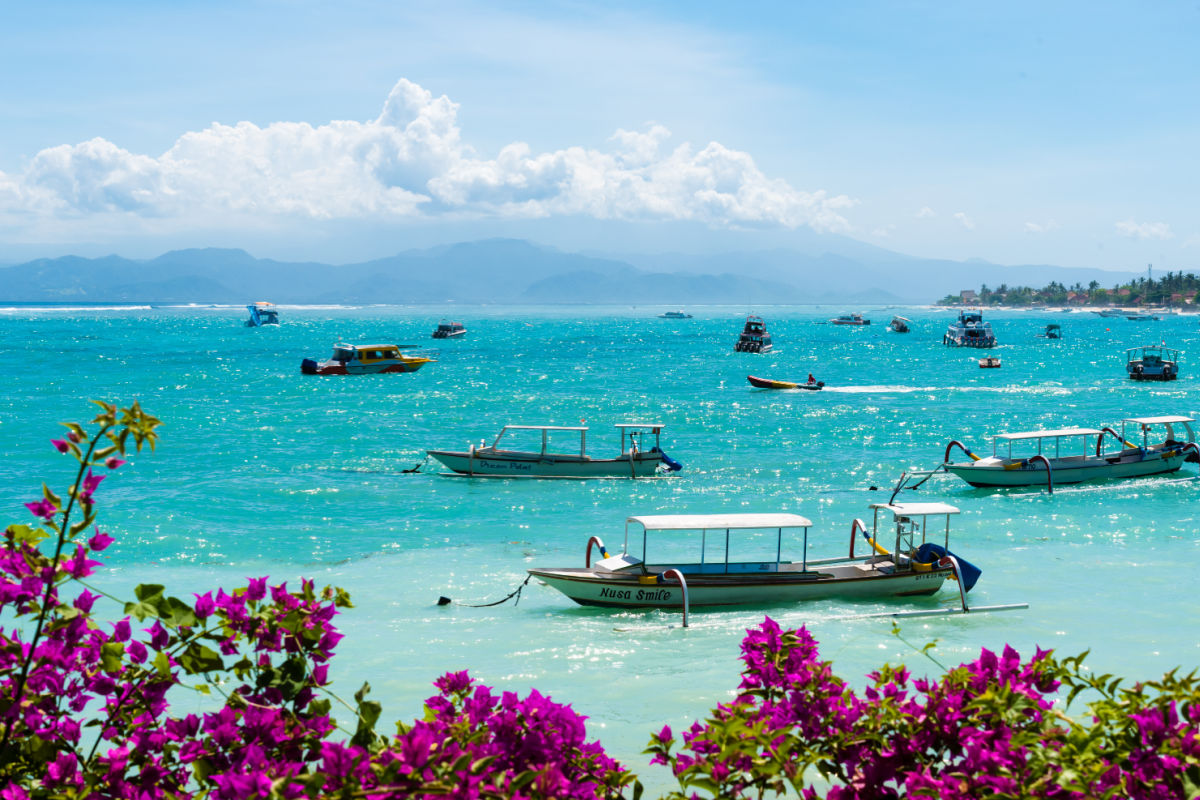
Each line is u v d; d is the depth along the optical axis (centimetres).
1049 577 2377
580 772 532
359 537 2852
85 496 489
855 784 529
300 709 537
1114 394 7375
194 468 4022
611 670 1733
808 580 2166
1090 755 456
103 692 520
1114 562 2525
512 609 2127
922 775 471
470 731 525
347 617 2052
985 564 2514
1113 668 1728
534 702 550
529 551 2694
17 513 3142
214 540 2778
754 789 970
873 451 4591
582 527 3017
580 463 3884
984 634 1939
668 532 2953
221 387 7694
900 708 545
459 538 2852
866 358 12144
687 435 5162
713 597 2131
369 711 526
